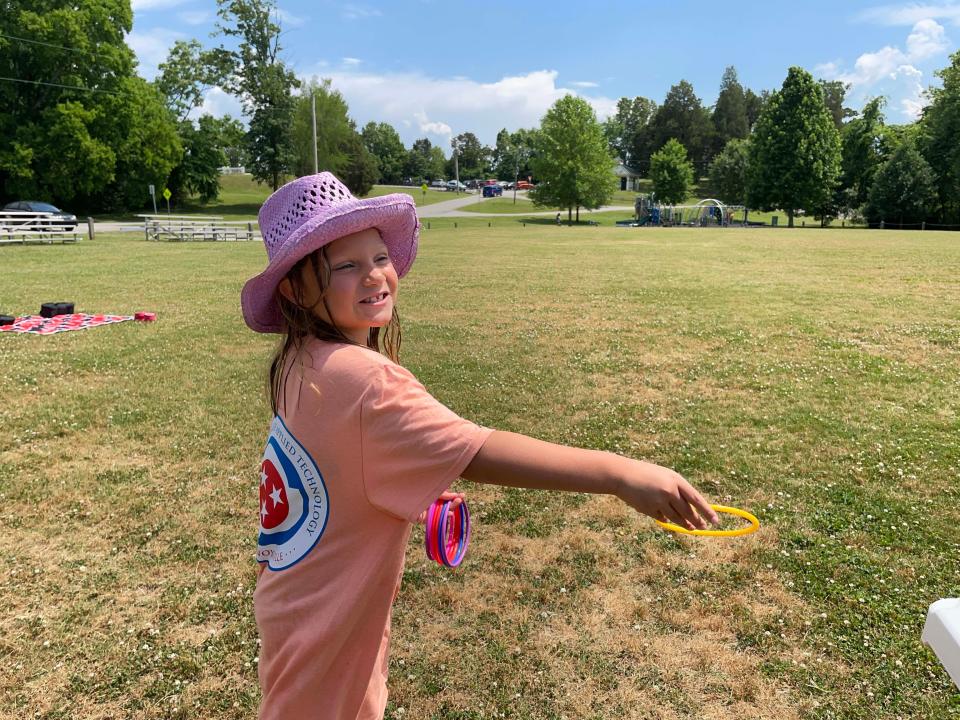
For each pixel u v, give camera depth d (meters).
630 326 10.55
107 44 51.84
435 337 9.84
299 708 1.49
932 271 17.36
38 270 18.17
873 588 3.65
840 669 3.07
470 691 2.98
